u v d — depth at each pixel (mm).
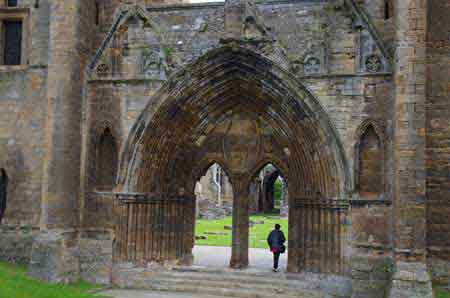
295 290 21719
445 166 20750
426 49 21250
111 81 23656
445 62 21109
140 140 23312
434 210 20734
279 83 22344
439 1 21406
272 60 22297
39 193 24141
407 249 19062
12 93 24938
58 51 23000
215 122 25406
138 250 23516
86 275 23203
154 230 24203
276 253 24766
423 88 19453
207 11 23328
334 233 21453
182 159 25469
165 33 23562
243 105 24984
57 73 22891
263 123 25062
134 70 23562
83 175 23656
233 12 22734
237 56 22859
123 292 21906
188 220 26125
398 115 19625
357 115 21344
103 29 24594
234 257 25016
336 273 21266
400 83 19688
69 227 22766
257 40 22453
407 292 18547
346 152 21312
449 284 20234
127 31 23797
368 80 21344
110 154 23984
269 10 22703
